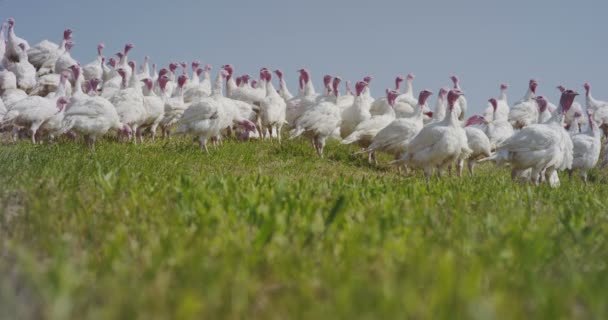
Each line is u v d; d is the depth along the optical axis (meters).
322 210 8.65
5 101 24.62
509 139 16.61
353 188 11.47
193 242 6.34
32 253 6.26
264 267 5.88
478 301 4.57
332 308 4.57
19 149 15.90
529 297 5.07
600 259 6.79
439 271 5.29
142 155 16.64
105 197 9.44
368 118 22.42
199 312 4.45
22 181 10.53
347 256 6.05
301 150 20.84
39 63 32.75
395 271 5.57
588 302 5.01
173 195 9.53
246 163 17.00
